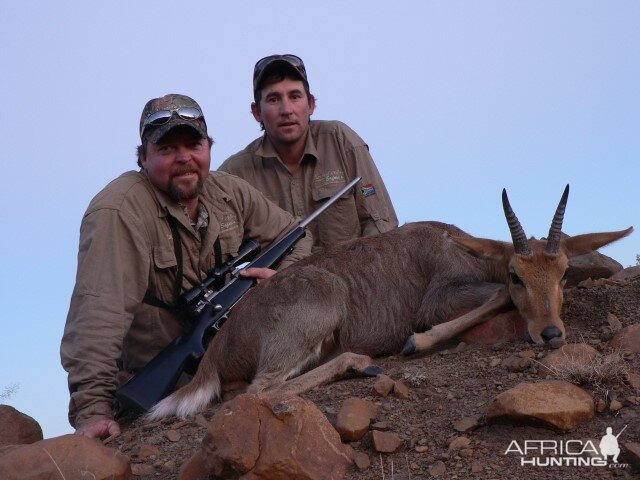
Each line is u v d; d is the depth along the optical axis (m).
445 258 2.01
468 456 1.32
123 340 2.04
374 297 1.98
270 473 1.28
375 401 1.55
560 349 1.60
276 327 1.85
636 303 1.89
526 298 1.77
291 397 1.37
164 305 2.01
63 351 1.88
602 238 1.86
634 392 1.44
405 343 2.00
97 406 1.82
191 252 2.04
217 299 2.00
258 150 2.65
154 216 1.97
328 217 2.63
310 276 1.92
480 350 1.77
